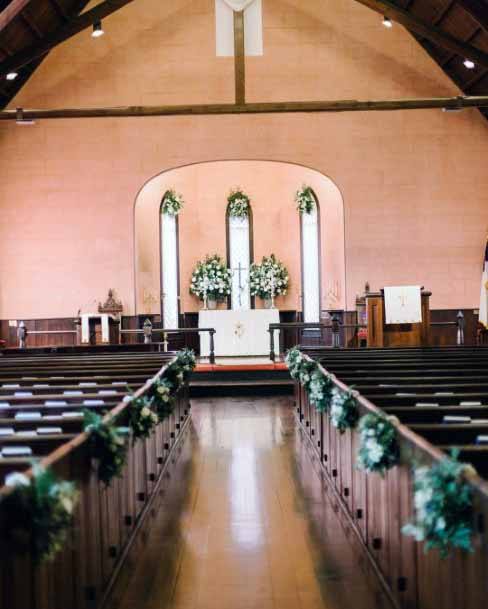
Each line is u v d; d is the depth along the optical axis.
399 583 3.56
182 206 18.27
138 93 16.11
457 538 2.37
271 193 18.88
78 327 14.77
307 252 18.47
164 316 18.27
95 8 12.84
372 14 16.20
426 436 3.72
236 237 19.03
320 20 16.23
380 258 16.12
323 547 4.73
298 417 10.02
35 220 16.11
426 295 12.56
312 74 16.17
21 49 13.62
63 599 2.98
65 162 16.14
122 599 3.90
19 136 16.12
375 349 11.11
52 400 5.63
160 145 16.14
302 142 16.19
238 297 18.42
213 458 7.65
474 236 16.19
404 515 3.44
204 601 3.86
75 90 16.06
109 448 3.61
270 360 15.48
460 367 7.89
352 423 4.91
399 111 16.23
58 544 2.40
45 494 2.36
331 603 3.81
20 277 16.09
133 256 16.09
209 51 16.14
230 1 13.48
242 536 5.00
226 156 16.14
